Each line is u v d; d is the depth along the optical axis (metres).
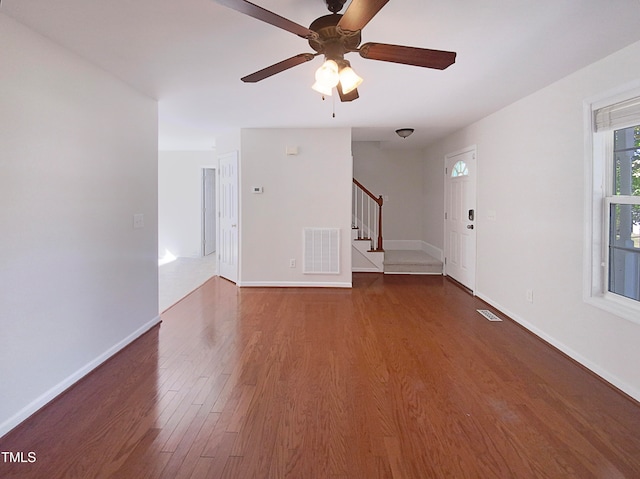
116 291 2.87
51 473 1.58
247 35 2.16
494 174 4.05
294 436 1.85
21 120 1.97
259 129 4.96
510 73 2.75
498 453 1.73
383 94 3.31
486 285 4.30
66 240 2.31
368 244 6.06
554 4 1.81
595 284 2.56
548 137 3.03
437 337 3.22
